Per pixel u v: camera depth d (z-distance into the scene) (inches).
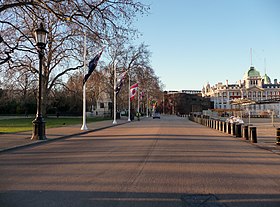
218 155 497.4
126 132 1018.1
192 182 305.7
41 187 285.9
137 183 299.4
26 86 1833.2
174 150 546.9
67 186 288.8
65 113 3282.5
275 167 399.2
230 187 288.8
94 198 249.9
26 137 767.1
